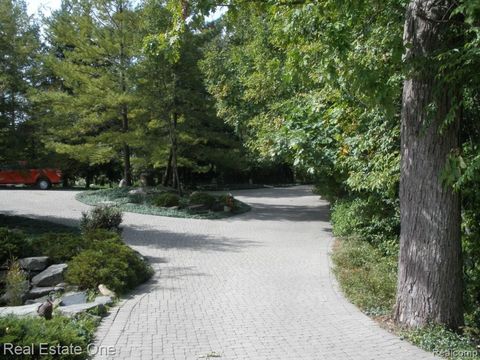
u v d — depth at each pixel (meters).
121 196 21.73
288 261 10.81
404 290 6.11
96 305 6.68
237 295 7.83
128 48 21.05
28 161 14.62
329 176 13.25
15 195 23.44
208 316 6.64
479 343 5.72
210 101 22.31
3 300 7.73
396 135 8.21
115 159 28.05
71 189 31.06
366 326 6.19
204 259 11.06
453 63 5.05
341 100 8.72
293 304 7.28
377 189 9.30
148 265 10.05
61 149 20.83
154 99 20.97
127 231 15.09
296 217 19.70
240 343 5.54
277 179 44.19
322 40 6.91
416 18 5.83
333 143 10.15
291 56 7.36
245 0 7.77
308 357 5.12
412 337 5.63
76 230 14.19
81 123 22.09
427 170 5.84
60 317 5.75
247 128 20.34
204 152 25.48
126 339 5.64
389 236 11.22
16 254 9.20
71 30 21.62
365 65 6.93
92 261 8.25
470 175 4.89
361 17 7.38
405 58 5.97
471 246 7.49
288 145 10.60
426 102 5.78
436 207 5.83
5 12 13.88
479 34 4.85
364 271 8.99
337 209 13.92
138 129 21.81
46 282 8.23
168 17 19.72
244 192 33.31
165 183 26.36
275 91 15.74
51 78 24.55
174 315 6.68
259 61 15.75
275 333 5.91
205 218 18.69
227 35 21.94
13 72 13.84
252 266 10.27
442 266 5.84
